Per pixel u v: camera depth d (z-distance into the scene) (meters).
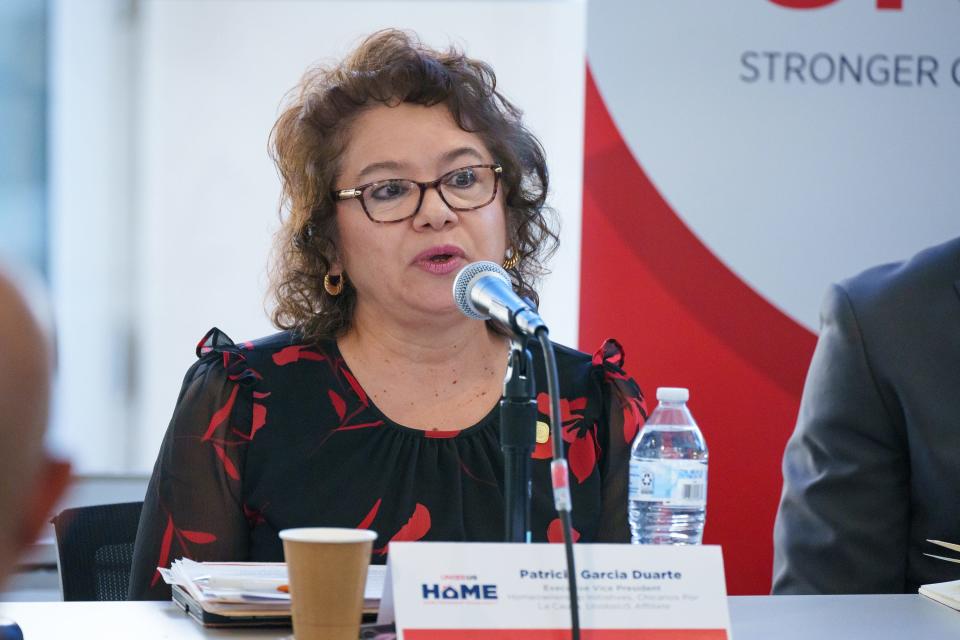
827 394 7.52
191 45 11.91
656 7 10.65
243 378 6.52
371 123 6.55
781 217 10.74
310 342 6.80
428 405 6.57
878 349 7.39
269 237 12.02
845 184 10.77
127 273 12.02
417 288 6.36
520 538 4.40
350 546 3.84
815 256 10.77
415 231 6.39
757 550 10.79
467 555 4.03
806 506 7.43
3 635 4.17
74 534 6.70
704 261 10.71
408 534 6.22
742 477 10.78
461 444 6.47
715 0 10.66
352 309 6.94
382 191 6.48
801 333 10.77
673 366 10.73
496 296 4.57
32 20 11.88
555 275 12.01
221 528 6.36
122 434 12.06
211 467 6.40
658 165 10.67
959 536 7.12
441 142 6.49
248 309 12.09
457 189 6.51
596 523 6.54
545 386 6.74
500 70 12.03
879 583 7.21
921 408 7.21
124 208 12.02
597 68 10.67
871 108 10.75
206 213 12.02
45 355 1.82
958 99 10.78
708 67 10.67
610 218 10.68
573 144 12.05
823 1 10.70
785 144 10.73
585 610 4.04
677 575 4.17
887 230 10.80
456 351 6.61
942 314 7.42
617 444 6.77
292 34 11.91
